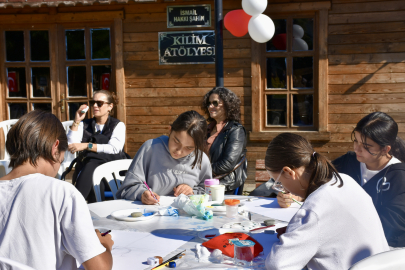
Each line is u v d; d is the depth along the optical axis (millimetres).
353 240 1481
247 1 4223
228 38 5867
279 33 5871
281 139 1686
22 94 6363
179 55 5953
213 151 3699
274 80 5965
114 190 3299
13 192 1338
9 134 1406
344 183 1587
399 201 2105
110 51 6188
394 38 5535
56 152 1458
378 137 2248
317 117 5855
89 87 6246
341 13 5617
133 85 6094
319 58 5691
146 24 5984
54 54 6211
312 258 1505
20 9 6094
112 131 4488
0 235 1297
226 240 1678
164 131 6094
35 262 1284
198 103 6000
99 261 1326
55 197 1333
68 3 5664
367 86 5648
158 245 1729
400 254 1176
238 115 3861
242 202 2592
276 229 1821
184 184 2783
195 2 5848
